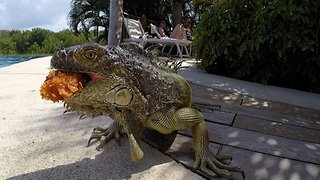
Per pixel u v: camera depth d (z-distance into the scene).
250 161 0.29
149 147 0.31
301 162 0.30
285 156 0.31
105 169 0.26
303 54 0.67
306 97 0.58
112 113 0.25
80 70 0.23
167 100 0.27
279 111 0.47
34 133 0.33
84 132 0.33
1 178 0.24
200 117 0.28
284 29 0.63
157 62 0.30
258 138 0.35
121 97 0.24
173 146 0.31
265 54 0.68
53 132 0.33
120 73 0.24
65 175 0.25
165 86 0.28
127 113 0.26
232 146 0.32
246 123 0.40
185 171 0.27
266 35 0.64
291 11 0.62
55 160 0.27
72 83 0.23
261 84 0.68
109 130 0.32
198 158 0.27
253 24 0.66
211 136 0.35
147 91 0.26
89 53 0.23
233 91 0.58
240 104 0.49
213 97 0.53
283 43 0.64
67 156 0.28
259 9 0.66
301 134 0.37
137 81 0.25
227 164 0.28
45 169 0.26
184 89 0.30
